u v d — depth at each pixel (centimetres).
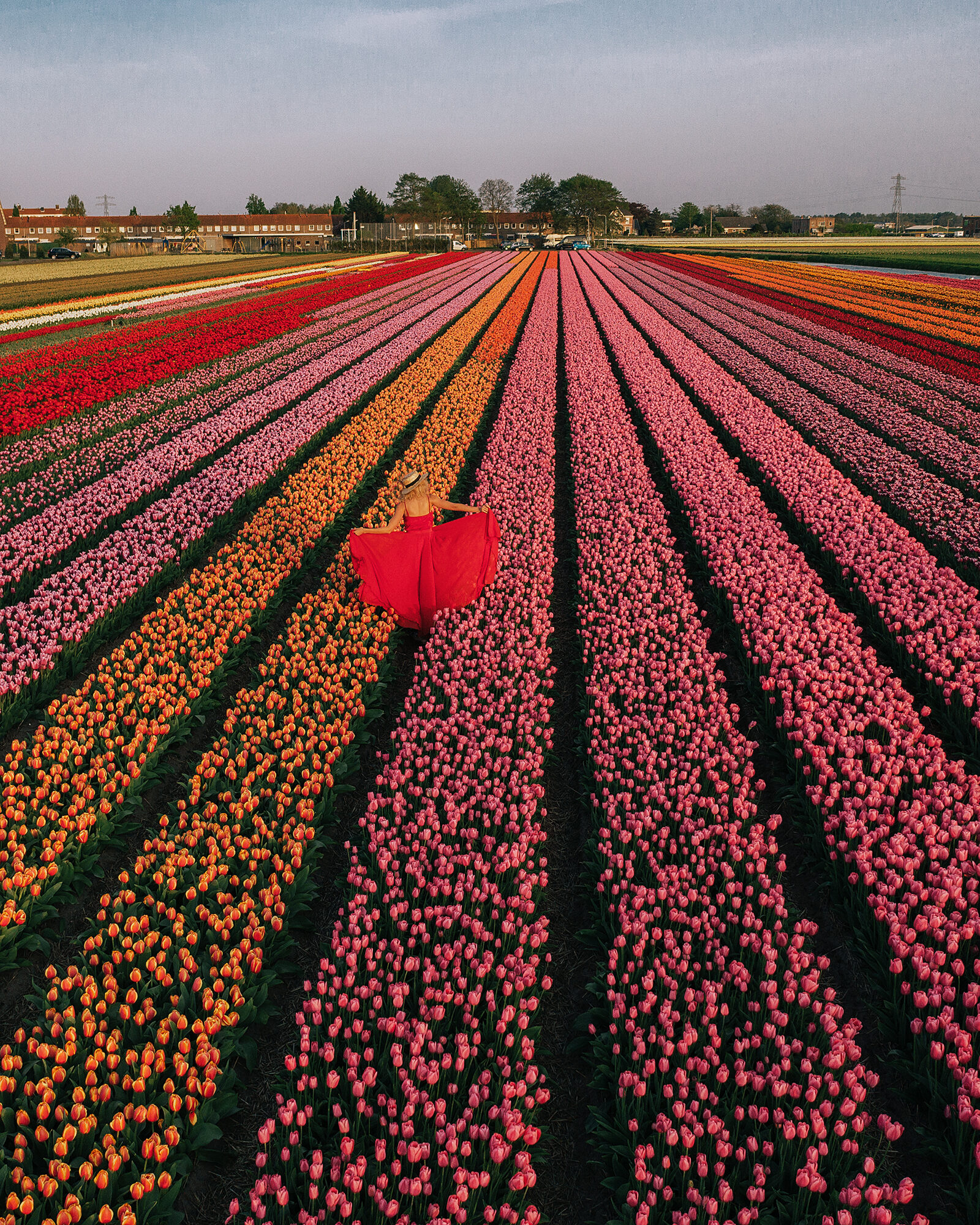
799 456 1522
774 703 754
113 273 6612
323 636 891
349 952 483
